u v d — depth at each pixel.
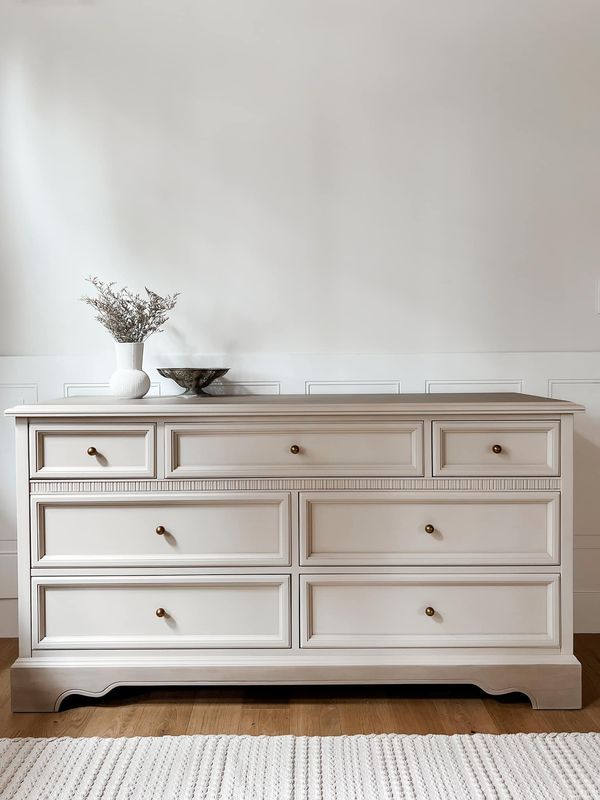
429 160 2.66
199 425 2.08
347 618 2.10
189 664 2.07
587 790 1.66
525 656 2.08
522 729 1.96
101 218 2.66
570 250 2.68
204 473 2.08
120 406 2.05
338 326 2.69
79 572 2.09
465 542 2.09
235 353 2.69
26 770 1.76
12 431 2.70
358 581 2.08
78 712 2.08
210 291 2.68
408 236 2.67
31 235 2.67
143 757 1.81
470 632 2.10
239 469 2.08
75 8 2.62
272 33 2.63
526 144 2.65
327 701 2.15
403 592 2.09
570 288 2.69
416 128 2.65
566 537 2.08
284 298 2.68
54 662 2.08
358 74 2.64
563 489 2.07
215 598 2.10
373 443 2.08
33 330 2.68
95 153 2.65
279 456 2.09
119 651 2.09
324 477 2.09
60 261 2.67
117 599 2.10
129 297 2.66
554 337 2.70
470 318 2.69
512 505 2.09
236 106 2.64
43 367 2.68
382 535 2.09
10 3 2.62
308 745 1.87
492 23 2.63
